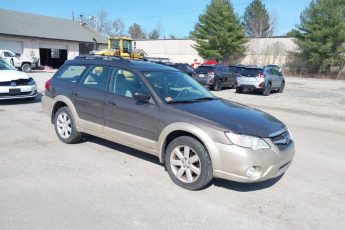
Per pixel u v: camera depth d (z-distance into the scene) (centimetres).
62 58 4219
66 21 4575
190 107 494
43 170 511
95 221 369
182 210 405
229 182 498
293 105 1530
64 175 495
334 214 419
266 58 5238
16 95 1064
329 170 588
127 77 560
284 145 469
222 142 434
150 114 505
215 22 5303
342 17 4478
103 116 575
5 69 1123
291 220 397
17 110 988
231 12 5297
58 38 4056
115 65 587
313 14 4566
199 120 458
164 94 522
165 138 489
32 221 362
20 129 753
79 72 643
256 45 5347
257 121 472
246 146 428
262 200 446
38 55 3931
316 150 723
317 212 421
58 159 563
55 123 673
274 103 1583
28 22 4034
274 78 2017
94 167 533
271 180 519
